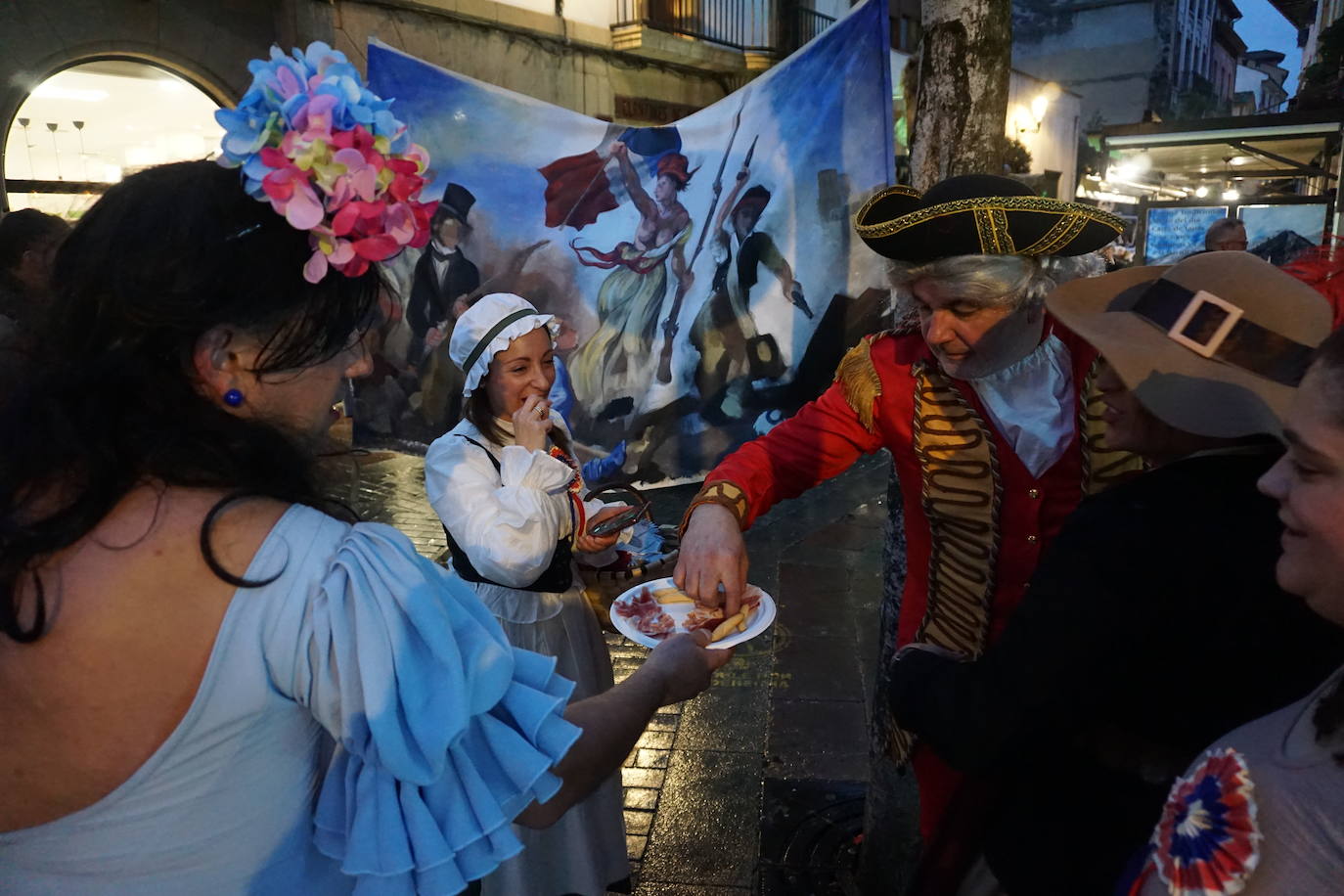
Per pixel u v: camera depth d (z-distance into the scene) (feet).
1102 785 3.42
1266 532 2.99
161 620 2.38
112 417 2.39
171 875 2.54
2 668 2.35
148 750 2.43
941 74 6.67
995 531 5.32
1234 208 34.04
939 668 3.97
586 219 17.17
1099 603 3.18
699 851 8.34
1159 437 3.67
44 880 2.55
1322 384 2.12
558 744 2.86
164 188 2.48
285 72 2.50
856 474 22.39
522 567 5.94
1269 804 2.06
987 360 5.13
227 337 2.50
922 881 4.22
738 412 19.04
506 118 16.39
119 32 22.33
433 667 2.70
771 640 12.92
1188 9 89.04
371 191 2.52
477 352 6.34
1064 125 49.52
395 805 2.65
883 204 5.55
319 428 2.92
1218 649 3.03
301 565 2.56
